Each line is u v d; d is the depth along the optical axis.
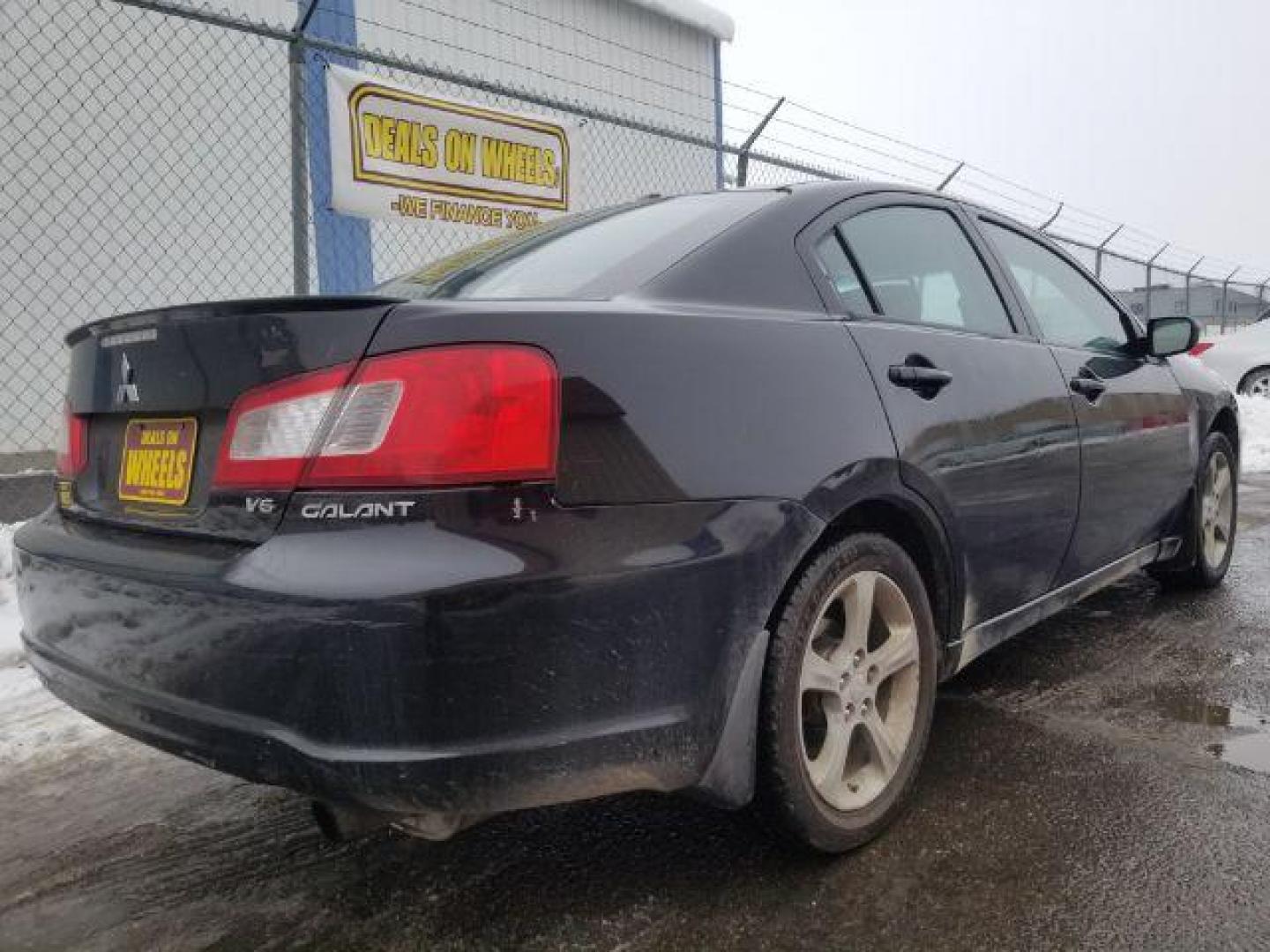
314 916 1.91
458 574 1.43
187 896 2.00
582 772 1.55
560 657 1.51
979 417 2.38
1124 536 3.22
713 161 10.17
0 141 5.54
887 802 2.11
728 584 1.70
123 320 1.86
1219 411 4.00
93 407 2.00
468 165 5.97
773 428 1.83
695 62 10.39
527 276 2.15
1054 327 3.10
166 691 1.64
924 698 2.23
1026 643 3.45
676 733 1.64
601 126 8.89
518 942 1.79
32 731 2.89
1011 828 2.13
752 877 1.97
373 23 6.83
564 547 1.52
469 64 7.98
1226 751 2.51
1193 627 3.60
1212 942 1.71
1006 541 2.50
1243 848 2.02
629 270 2.01
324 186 5.82
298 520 1.51
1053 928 1.76
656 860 2.05
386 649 1.40
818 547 1.97
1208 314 16.17
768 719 1.85
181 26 6.14
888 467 2.05
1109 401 3.05
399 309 1.54
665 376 1.70
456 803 1.46
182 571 1.60
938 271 2.67
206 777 2.59
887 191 2.63
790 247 2.19
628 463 1.61
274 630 1.46
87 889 2.04
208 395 1.68
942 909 1.84
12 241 5.62
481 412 1.49
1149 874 1.93
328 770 1.44
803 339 2.00
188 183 6.25
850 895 1.89
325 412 1.52
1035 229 3.30
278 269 6.69
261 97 6.55
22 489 4.97
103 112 5.89
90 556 1.80
